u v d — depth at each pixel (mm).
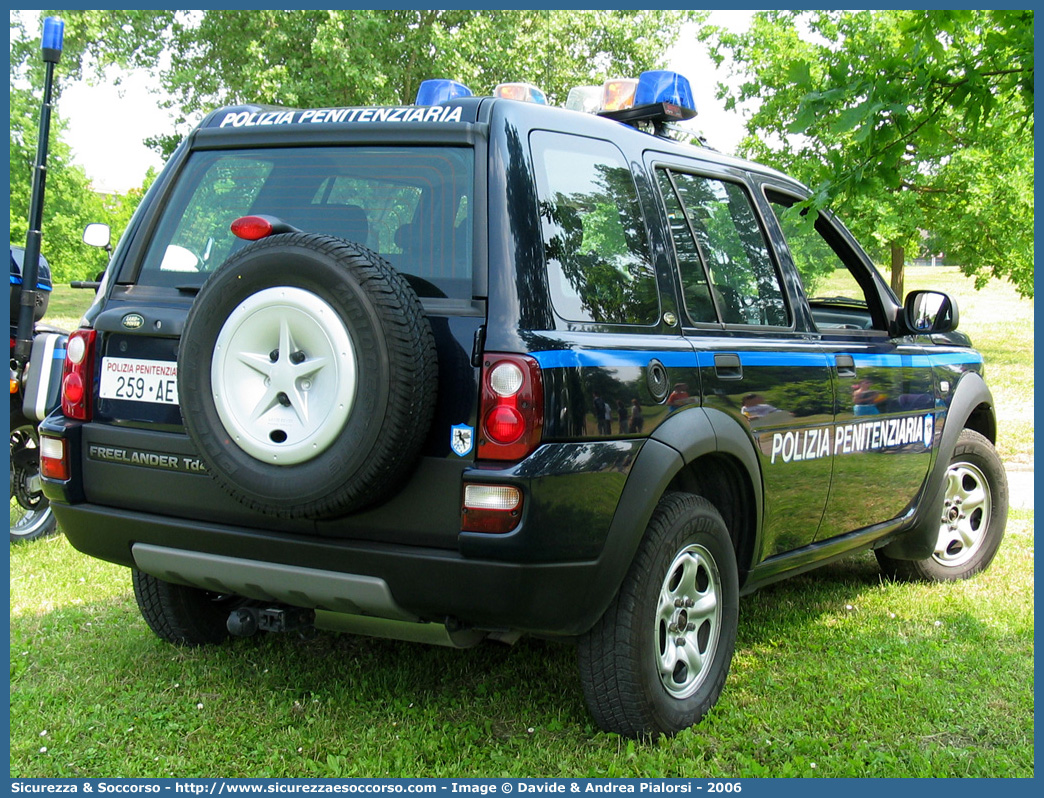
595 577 2836
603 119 3373
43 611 4367
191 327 2824
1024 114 3748
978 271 18547
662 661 3176
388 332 2613
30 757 3031
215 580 3061
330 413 2648
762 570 3740
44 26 5281
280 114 3316
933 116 3557
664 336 3227
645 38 20531
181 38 20969
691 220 3590
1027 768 3080
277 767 2996
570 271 2951
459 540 2691
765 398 3549
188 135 3406
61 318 19672
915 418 4613
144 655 3842
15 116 20359
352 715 3340
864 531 4426
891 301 4691
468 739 3172
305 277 2680
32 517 5660
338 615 3078
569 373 2764
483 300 2770
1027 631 4336
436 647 3982
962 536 5219
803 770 3025
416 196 2967
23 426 5488
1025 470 8461
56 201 22094
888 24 13227
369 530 2824
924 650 4062
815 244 4371
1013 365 17406
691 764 3008
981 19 3402
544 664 3824
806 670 3811
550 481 2691
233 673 3701
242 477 2754
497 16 18781
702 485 3537
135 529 3143
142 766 3000
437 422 2754
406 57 18953
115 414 3213
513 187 2869
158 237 3311
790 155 15703
